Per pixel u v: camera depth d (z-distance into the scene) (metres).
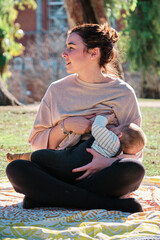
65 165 3.09
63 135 3.41
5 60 14.86
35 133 3.57
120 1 11.52
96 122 3.10
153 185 3.95
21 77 26.03
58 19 30.12
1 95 11.48
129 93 3.47
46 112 3.54
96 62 3.40
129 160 2.98
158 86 20.98
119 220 2.83
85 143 3.16
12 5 16.05
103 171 3.00
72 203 3.02
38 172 3.00
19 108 10.98
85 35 3.31
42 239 2.49
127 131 3.16
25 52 27.95
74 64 3.36
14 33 15.94
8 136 7.17
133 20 19.22
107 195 3.05
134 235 2.48
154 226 2.64
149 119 9.52
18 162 3.00
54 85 3.55
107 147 3.05
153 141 6.86
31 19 29.27
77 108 3.44
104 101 3.43
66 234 2.52
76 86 3.48
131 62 20.06
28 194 3.06
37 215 2.93
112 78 3.52
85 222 2.72
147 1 18.91
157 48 19.59
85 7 9.35
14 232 2.55
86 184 3.04
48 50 26.20
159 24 18.94
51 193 3.00
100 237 2.48
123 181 2.96
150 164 5.18
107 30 3.41
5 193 3.61
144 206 3.21
